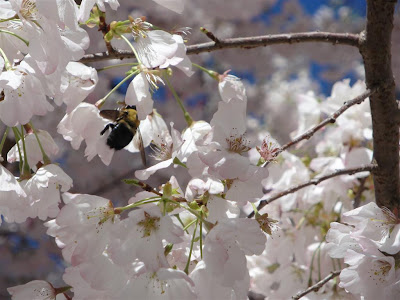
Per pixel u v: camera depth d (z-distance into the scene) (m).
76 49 0.47
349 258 0.55
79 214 0.48
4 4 0.47
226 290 0.47
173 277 0.45
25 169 0.52
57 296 0.51
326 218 0.73
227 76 0.53
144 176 0.51
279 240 0.74
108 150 0.53
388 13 0.56
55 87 0.47
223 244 0.47
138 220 0.46
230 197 0.49
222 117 0.50
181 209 0.50
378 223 0.54
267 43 0.57
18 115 0.47
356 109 0.73
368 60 0.58
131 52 0.54
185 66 0.50
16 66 0.46
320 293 0.66
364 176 0.70
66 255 0.48
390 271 0.53
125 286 0.47
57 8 0.45
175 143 0.51
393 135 0.59
